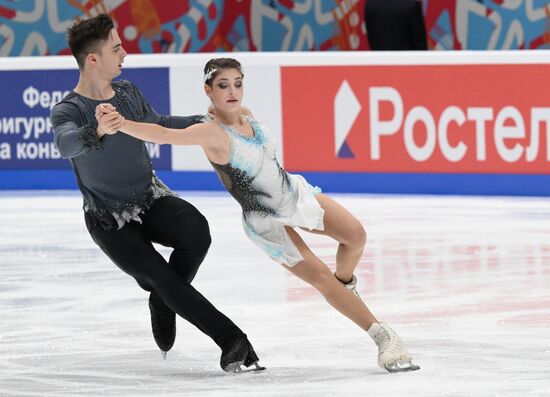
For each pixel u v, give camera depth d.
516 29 39.34
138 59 31.64
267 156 14.63
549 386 13.78
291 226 14.68
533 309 18.03
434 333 16.66
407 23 32.47
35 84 32.38
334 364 15.16
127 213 14.81
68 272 21.89
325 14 41.47
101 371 15.20
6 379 14.89
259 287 20.23
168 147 31.84
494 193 29.33
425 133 29.73
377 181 30.30
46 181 32.78
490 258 22.03
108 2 41.59
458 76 29.20
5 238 25.47
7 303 19.44
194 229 14.76
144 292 20.12
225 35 42.03
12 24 42.19
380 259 22.23
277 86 30.78
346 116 30.30
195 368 15.24
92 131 13.53
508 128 28.95
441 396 13.44
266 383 14.30
